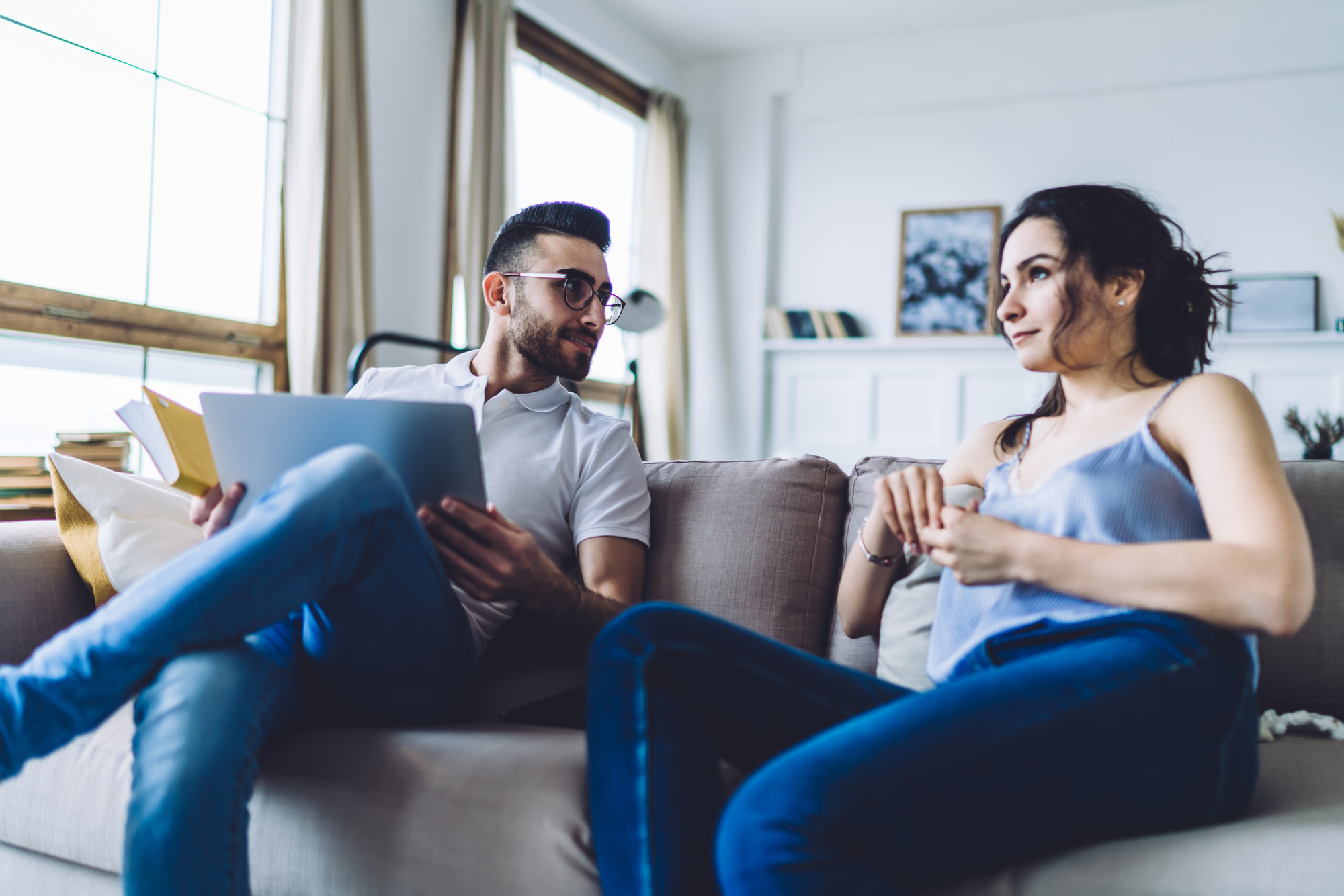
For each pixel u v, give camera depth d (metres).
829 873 0.67
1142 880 0.76
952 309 5.02
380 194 3.61
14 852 1.12
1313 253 4.45
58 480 1.35
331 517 0.87
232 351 3.09
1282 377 4.44
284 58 3.26
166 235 2.93
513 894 0.85
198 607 0.81
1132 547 0.82
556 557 1.42
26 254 2.55
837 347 5.17
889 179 5.18
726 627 0.87
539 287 1.44
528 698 1.22
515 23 4.18
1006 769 0.73
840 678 0.91
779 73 5.36
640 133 5.40
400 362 3.72
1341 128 4.41
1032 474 0.98
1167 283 0.95
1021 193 4.92
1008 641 0.88
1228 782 0.81
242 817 0.79
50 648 0.80
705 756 0.84
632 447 1.48
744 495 1.47
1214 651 0.80
